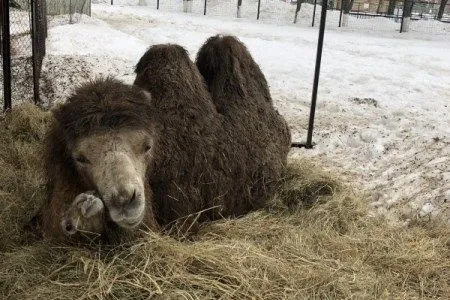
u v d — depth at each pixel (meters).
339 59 13.76
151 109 3.55
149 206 3.75
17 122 6.32
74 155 3.25
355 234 4.53
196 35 17.62
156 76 4.22
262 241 4.23
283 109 8.54
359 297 3.54
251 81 5.04
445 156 6.50
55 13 16.52
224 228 4.29
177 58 4.33
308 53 14.51
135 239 3.58
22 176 5.14
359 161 6.41
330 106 8.88
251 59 5.23
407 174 6.01
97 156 3.12
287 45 16.09
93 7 25.95
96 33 14.12
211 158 4.29
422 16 31.84
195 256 3.57
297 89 10.10
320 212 4.80
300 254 4.04
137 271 3.36
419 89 10.48
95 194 3.21
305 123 7.80
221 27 21.05
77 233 3.48
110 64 10.25
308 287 3.57
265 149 4.88
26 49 9.98
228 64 4.71
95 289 3.19
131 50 12.84
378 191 5.57
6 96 7.00
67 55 10.36
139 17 22.72
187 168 4.12
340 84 10.62
